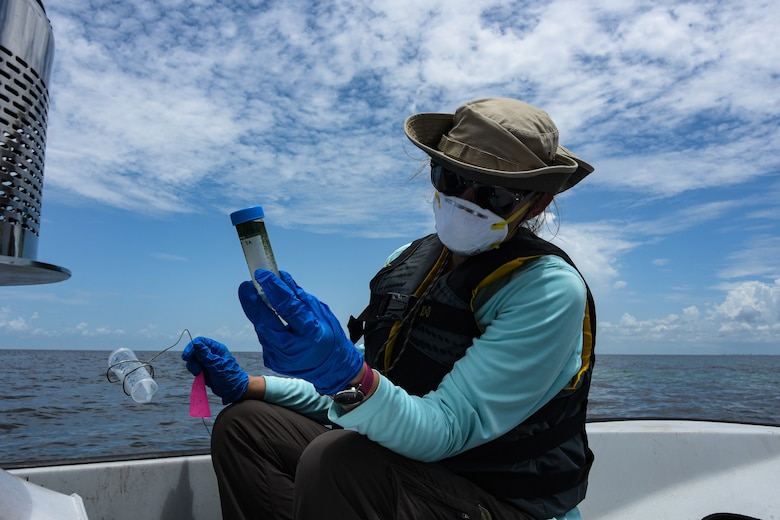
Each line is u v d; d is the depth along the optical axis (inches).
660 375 1786.4
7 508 34.4
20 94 32.1
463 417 42.9
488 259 48.3
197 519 68.4
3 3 30.4
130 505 65.1
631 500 81.2
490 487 45.6
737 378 1614.2
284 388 63.1
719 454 85.7
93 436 276.8
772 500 79.9
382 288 57.0
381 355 53.2
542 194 49.4
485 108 48.9
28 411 405.1
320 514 42.6
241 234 38.1
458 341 48.5
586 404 50.9
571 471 47.6
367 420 39.7
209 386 61.5
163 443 258.2
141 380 62.9
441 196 48.7
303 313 36.9
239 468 57.7
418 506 42.1
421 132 54.5
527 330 43.8
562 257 48.6
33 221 34.5
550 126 49.2
